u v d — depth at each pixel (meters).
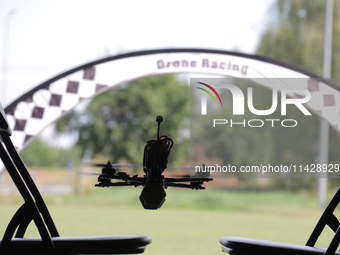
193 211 11.80
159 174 1.80
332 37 16.00
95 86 3.79
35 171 18.41
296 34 16.39
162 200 1.78
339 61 15.84
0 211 9.90
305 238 6.22
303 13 16.58
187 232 6.73
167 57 3.79
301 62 16.33
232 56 3.73
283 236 6.43
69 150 30.47
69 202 14.38
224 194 15.37
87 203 14.27
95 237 1.95
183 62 3.79
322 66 16.05
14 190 16.02
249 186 15.84
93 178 16.81
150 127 21.36
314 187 15.15
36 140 29.30
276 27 16.77
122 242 1.87
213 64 3.76
